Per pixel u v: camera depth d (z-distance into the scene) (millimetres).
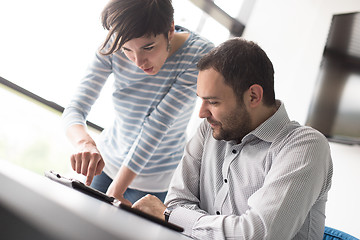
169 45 1267
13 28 2588
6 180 382
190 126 3514
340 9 2861
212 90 1039
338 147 2555
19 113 4945
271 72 1086
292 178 951
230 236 892
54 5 2684
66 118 1337
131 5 1081
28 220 266
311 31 3000
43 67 2721
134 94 1453
